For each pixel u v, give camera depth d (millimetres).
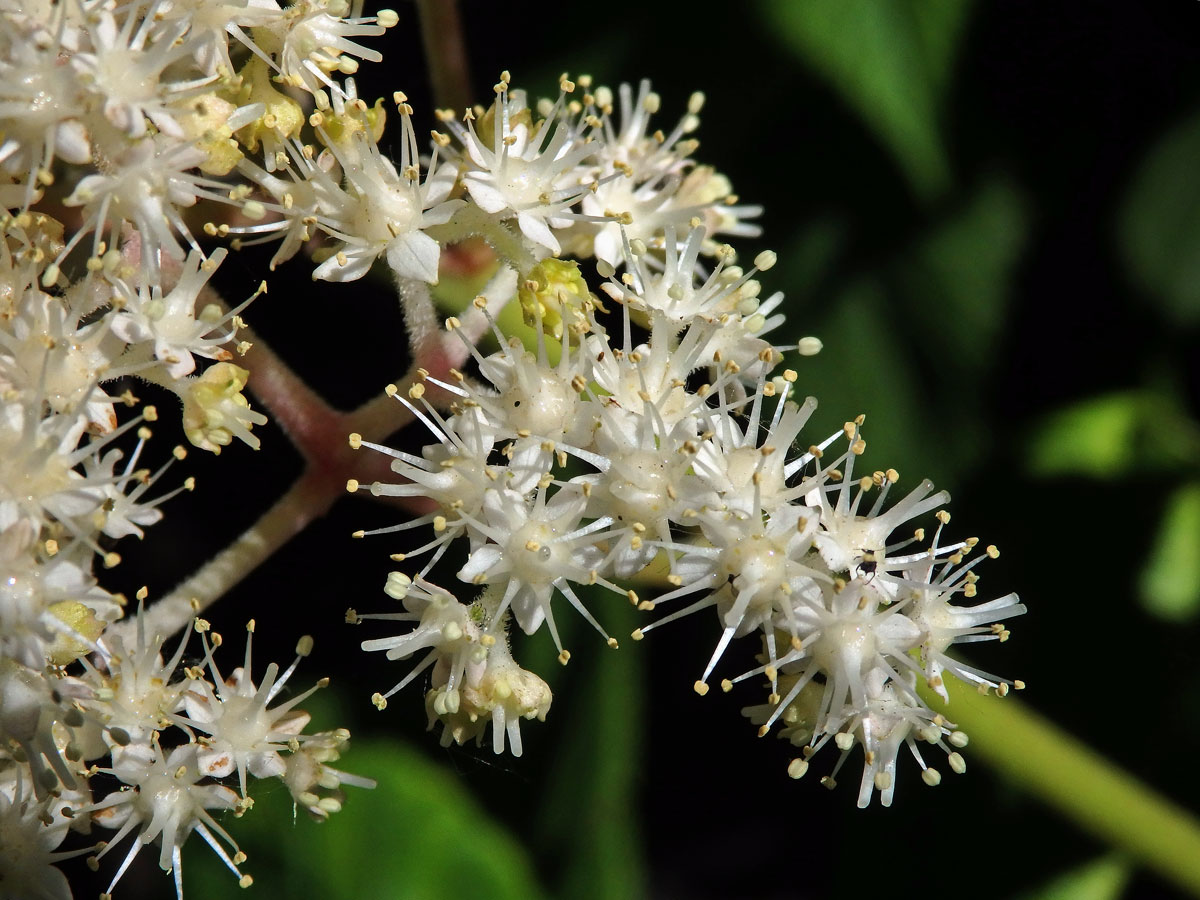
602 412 187
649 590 210
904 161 208
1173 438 214
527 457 188
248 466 224
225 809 191
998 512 217
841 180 217
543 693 189
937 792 216
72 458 184
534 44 218
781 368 216
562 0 218
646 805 232
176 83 188
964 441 216
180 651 189
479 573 187
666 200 204
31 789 188
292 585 221
